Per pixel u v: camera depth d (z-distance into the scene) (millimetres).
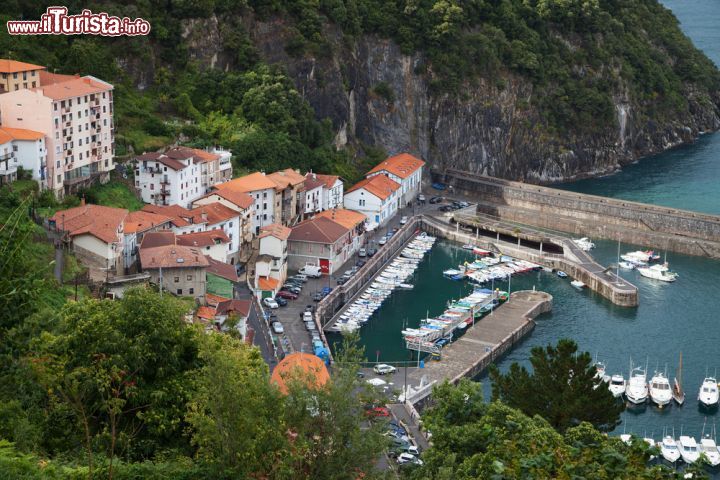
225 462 98875
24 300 104625
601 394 151750
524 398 154125
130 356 121188
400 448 171125
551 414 151250
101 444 111500
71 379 110375
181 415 120438
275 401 100250
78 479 98812
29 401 110125
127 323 124812
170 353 124125
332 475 98438
